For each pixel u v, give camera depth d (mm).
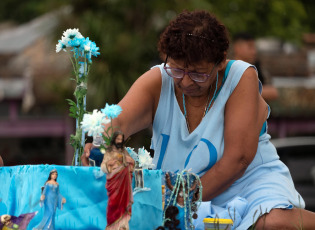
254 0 24500
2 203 3223
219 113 4340
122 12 17734
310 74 22281
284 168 4523
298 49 24625
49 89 17609
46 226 3080
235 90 4363
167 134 4449
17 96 21031
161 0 17766
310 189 10672
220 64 4090
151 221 3355
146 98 4434
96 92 15875
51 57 19547
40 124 22250
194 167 4285
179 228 3395
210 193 4223
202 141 4293
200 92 4121
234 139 4215
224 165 4184
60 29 14797
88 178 3213
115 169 3057
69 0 17750
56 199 3119
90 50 3971
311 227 4031
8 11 33906
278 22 25016
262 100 4547
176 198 3422
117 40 16328
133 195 3283
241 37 8234
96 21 16641
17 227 3104
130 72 16266
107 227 3072
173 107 4453
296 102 21016
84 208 3197
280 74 22078
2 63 21906
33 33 23625
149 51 16641
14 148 24125
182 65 3949
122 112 4301
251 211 4090
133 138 13719
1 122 22203
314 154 11195
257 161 4445
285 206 4031
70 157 16922
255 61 8492
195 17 4043
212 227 3650
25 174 3188
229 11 24250
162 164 4434
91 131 3129
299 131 22125
